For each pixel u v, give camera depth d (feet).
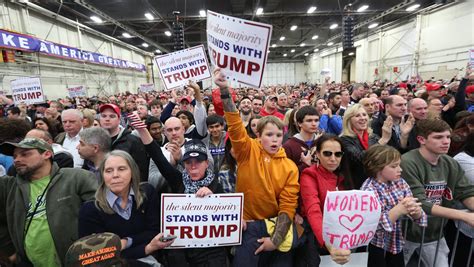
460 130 8.55
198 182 5.97
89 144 7.56
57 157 8.11
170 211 5.52
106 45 64.23
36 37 36.78
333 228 4.79
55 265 6.05
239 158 6.29
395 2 49.21
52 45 38.45
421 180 6.10
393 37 62.54
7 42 29.07
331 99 18.38
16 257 6.12
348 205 4.78
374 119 11.69
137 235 5.52
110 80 64.39
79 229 5.45
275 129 6.04
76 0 39.01
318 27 67.46
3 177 6.21
